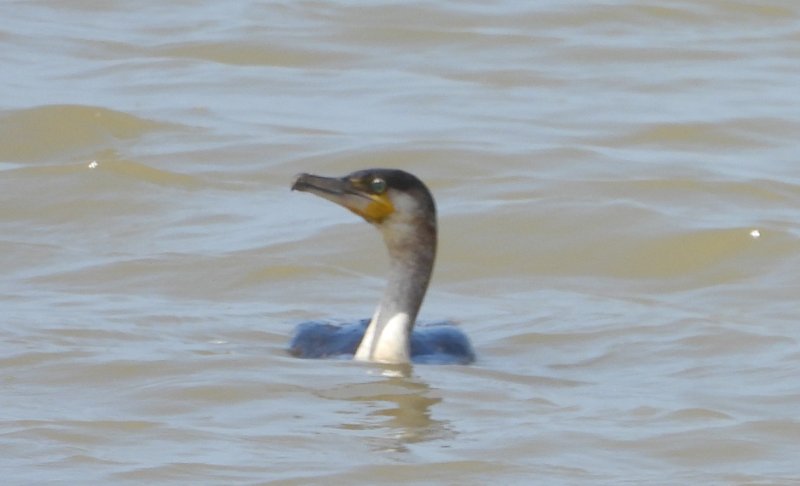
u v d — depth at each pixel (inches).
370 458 395.9
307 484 379.2
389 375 461.4
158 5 965.8
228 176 693.3
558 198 661.3
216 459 393.1
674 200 667.4
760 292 575.8
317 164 709.3
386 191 476.7
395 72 858.8
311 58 879.1
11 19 930.1
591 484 383.2
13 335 491.2
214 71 850.1
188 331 510.9
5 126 743.1
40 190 663.1
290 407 432.8
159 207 653.9
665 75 859.4
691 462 401.1
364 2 959.0
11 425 412.2
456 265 610.2
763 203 668.7
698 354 502.6
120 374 457.1
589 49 896.9
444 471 389.1
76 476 381.1
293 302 555.2
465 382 459.8
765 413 439.2
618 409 439.5
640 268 608.1
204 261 585.0
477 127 767.7
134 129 749.3
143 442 403.9
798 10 964.0
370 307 553.0
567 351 508.4
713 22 949.2
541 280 598.9
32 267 579.5
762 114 789.9
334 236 617.6
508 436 414.0
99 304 535.8
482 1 968.3
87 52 878.4
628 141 753.6
